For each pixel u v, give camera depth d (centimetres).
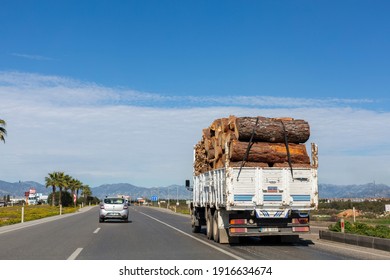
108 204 3080
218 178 1549
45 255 1262
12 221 3183
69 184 10750
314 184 1480
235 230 1465
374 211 4506
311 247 1466
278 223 1477
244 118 1466
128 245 1541
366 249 1404
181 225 2833
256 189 1446
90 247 1474
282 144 1502
